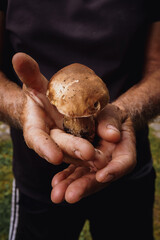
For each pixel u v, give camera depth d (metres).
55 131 0.27
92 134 0.31
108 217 0.50
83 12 0.40
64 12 0.40
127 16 0.41
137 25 0.41
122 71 0.44
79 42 0.41
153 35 0.45
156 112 0.41
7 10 0.41
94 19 0.40
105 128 0.28
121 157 0.26
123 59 0.43
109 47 0.41
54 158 0.23
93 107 0.28
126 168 0.25
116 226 0.51
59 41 0.41
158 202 0.84
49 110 0.29
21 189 0.48
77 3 0.40
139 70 0.48
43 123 0.27
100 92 0.28
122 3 0.41
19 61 0.25
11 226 0.55
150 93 0.40
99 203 0.48
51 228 0.49
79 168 0.28
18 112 0.35
